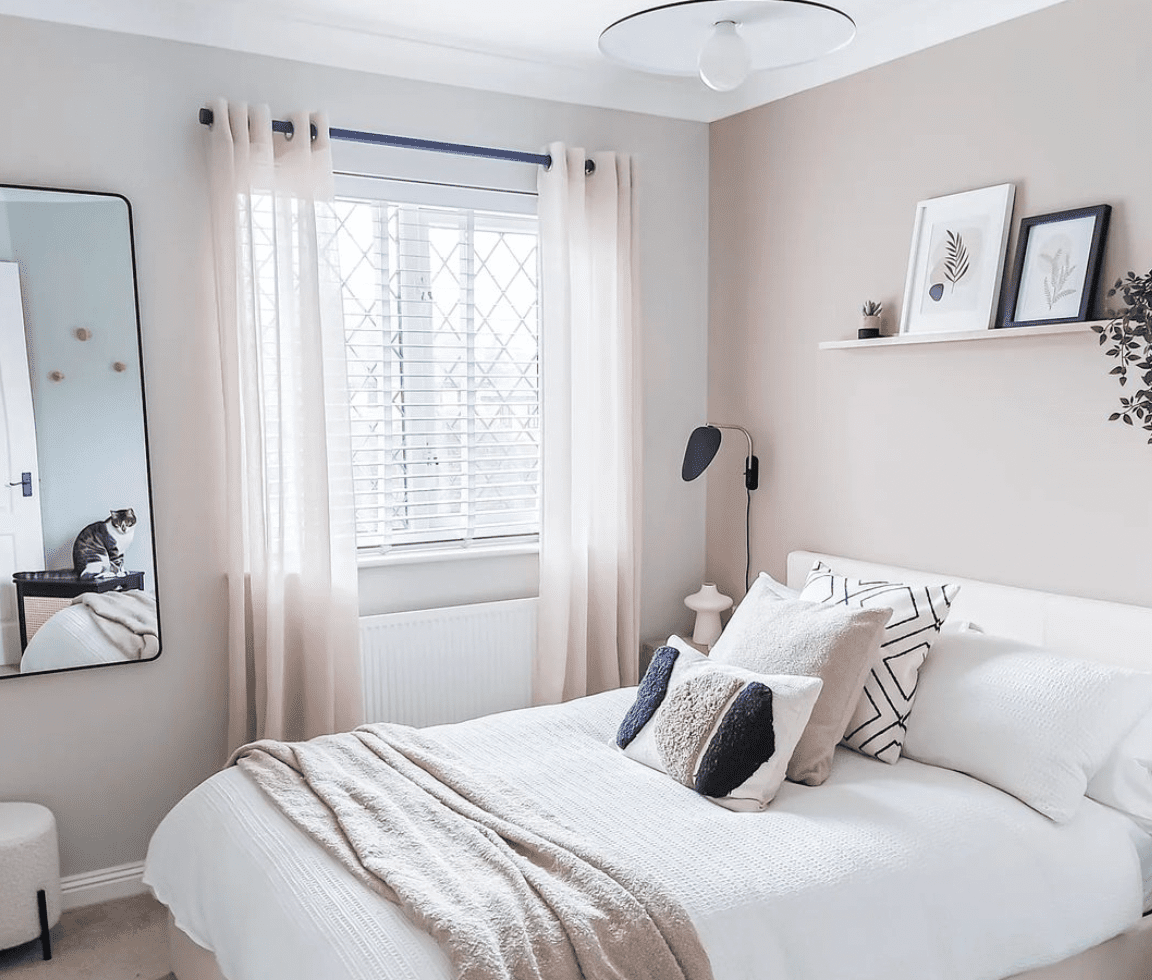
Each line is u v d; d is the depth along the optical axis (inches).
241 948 76.7
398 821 82.3
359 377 135.7
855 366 133.0
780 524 147.5
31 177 110.3
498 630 142.8
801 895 73.9
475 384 144.5
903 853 79.7
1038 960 81.0
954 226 117.7
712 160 156.4
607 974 64.1
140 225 116.1
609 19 122.1
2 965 104.2
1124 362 99.9
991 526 116.7
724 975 68.3
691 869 75.5
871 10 120.5
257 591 120.4
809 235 139.5
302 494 123.0
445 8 118.3
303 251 121.2
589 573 148.5
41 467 111.7
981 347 116.3
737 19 88.7
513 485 149.5
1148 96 99.1
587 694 148.9
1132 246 101.3
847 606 100.0
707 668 97.4
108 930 111.5
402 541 141.2
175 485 119.9
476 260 143.1
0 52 107.8
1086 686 90.4
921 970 75.4
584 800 88.8
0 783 112.4
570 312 140.6
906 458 126.8
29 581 111.9
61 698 115.1
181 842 91.9
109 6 111.9
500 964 62.9
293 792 90.4
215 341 120.8
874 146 128.8
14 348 109.7
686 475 145.7
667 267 154.5
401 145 130.5
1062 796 86.7
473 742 103.3
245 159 117.6
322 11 119.0
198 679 122.7
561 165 138.2
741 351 152.9
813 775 92.8
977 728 93.4
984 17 113.8
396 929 68.2
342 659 127.4
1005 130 112.7
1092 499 106.0
